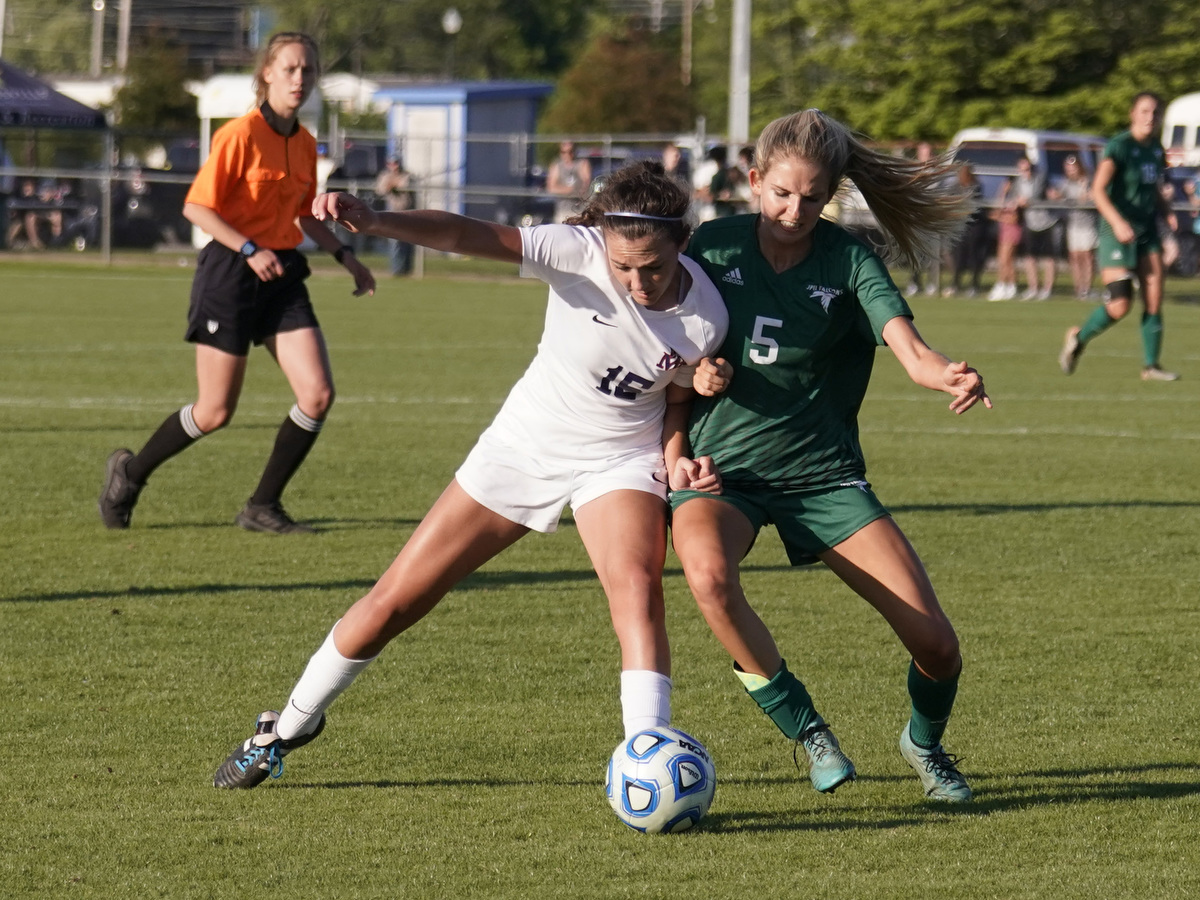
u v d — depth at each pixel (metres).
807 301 14.83
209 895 12.86
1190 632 22.44
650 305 14.42
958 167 15.59
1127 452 39.25
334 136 112.00
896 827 14.66
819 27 134.75
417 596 15.03
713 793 14.35
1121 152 49.22
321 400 27.89
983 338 67.12
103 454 36.16
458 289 90.69
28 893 12.87
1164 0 127.38
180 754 16.64
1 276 90.00
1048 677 20.09
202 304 27.50
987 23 126.88
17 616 22.33
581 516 14.93
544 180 130.12
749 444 15.20
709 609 14.41
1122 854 13.98
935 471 36.16
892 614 14.84
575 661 20.47
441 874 13.34
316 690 15.18
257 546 27.30
